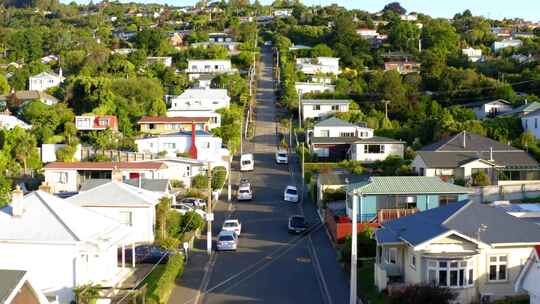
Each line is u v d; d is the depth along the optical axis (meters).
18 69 142.62
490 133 78.69
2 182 60.62
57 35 174.88
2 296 22.61
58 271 33.03
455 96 107.56
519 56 142.75
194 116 96.25
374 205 47.69
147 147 80.12
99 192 46.53
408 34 164.50
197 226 49.16
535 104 87.44
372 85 113.38
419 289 30.36
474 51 158.00
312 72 138.50
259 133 98.12
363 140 77.69
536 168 61.53
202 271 39.44
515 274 32.41
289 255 42.97
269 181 70.06
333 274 38.59
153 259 40.78
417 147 79.06
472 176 59.78
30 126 92.12
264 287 36.16
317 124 87.06
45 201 35.72
